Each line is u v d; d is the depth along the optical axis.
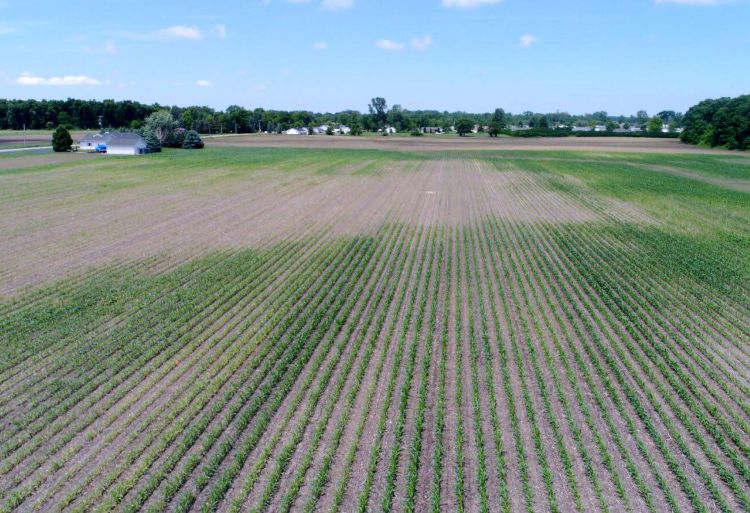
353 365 17.86
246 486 12.22
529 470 12.92
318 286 25.38
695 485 12.59
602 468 13.05
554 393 16.30
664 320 22.12
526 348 19.25
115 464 13.07
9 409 15.26
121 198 46.94
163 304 22.94
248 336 19.89
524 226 38.66
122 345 19.16
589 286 25.97
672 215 42.75
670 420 15.05
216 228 36.69
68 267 27.73
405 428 14.55
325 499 11.98
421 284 25.80
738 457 13.63
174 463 13.09
